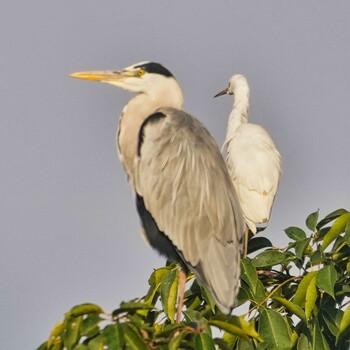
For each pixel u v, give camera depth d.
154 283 10.52
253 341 9.38
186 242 10.78
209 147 11.15
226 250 10.56
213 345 7.71
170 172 11.04
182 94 12.27
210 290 10.31
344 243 10.48
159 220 11.09
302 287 9.70
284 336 9.26
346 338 10.25
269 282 10.91
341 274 10.34
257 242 11.73
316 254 10.09
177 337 7.60
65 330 7.71
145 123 11.45
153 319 10.31
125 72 12.15
